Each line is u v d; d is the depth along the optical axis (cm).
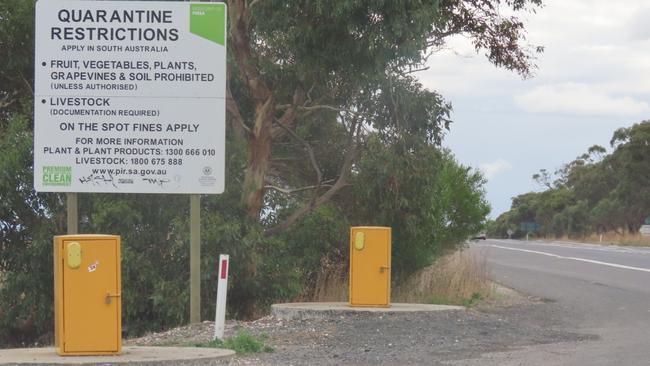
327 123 1789
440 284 1669
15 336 1553
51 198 1476
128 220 1434
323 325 1167
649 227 5812
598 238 6400
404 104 1512
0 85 1658
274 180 1842
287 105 1611
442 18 1415
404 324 1171
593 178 7781
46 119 1227
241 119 1560
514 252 3900
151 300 1453
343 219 1734
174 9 1246
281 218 1758
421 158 1561
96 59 1236
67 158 1231
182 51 1247
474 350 1000
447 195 1847
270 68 1480
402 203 1595
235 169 1591
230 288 1481
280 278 1560
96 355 869
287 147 1828
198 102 1248
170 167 1246
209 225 1437
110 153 1238
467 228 1959
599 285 1986
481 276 1822
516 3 1549
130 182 1241
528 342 1073
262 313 1533
